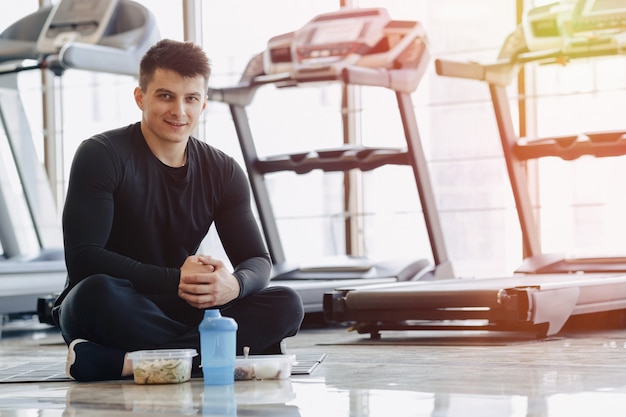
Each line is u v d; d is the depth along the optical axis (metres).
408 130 5.97
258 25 8.24
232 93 6.24
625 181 7.29
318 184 8.12
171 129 2.99
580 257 5.89
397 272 6.05
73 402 2.42
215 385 2.70
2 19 9.17
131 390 2.64
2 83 7.16
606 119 7.24
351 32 5.83
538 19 5.57
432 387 2.54
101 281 2.89
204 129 8.51
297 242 8.23
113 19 6.15
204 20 8.44
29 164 7.40
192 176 3.13
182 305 3.10
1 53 6.31
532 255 6.03
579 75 7.31
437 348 3.89
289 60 6.02
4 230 7.36
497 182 7.72
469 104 7.77
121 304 2.91
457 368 3.05
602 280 4.62
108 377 2.94
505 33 7.61
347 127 7.91
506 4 7.60
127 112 8.79
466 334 4.61
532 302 4.03
